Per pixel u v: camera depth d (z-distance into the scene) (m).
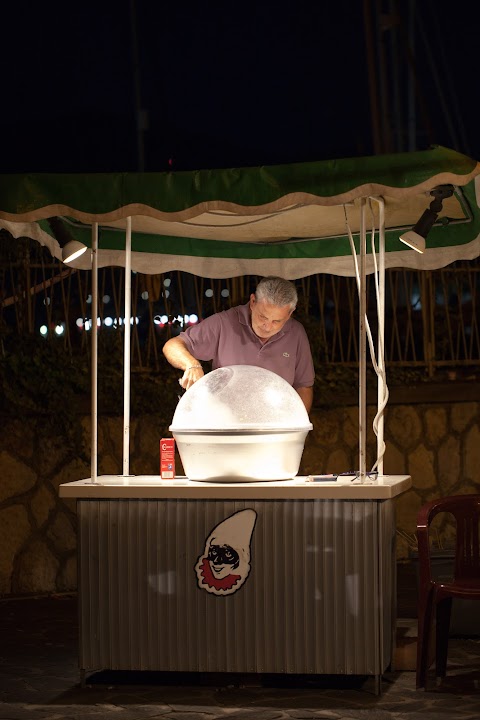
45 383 7.95
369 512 4.82
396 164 4.58
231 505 4.91
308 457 8.84
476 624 5.91
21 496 7.85
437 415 9.23
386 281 9.38
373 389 9.05
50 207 4.76
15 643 6.10
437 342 9.38
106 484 5.02
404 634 5.71
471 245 6.04
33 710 4.62
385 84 16.44
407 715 4.47
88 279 8.44
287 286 5.49
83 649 5.01
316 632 4.84
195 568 4.93
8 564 7.76
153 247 6.34
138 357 8.50
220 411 4.89
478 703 4.66
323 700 4.74
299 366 6.05
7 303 8.03
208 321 6.00
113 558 4.99
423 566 4.92
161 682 5.11
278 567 4.88
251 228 6.02
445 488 9.21
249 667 4.89
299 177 4.64
